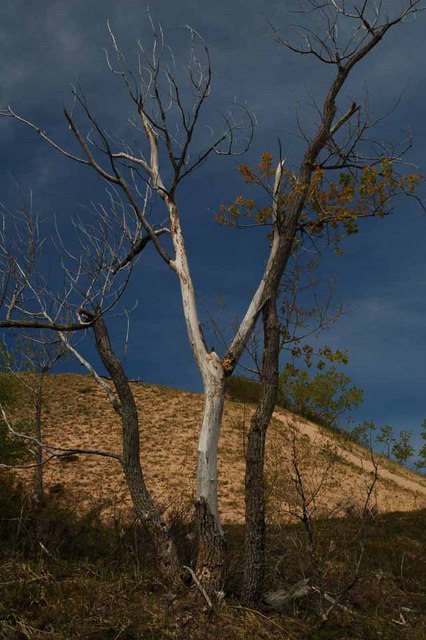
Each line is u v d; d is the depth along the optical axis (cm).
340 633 813
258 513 877
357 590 943
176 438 2783
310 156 1024
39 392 1719
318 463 2233
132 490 923
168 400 3253
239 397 3056
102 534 1027
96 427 2769
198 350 941
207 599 757
